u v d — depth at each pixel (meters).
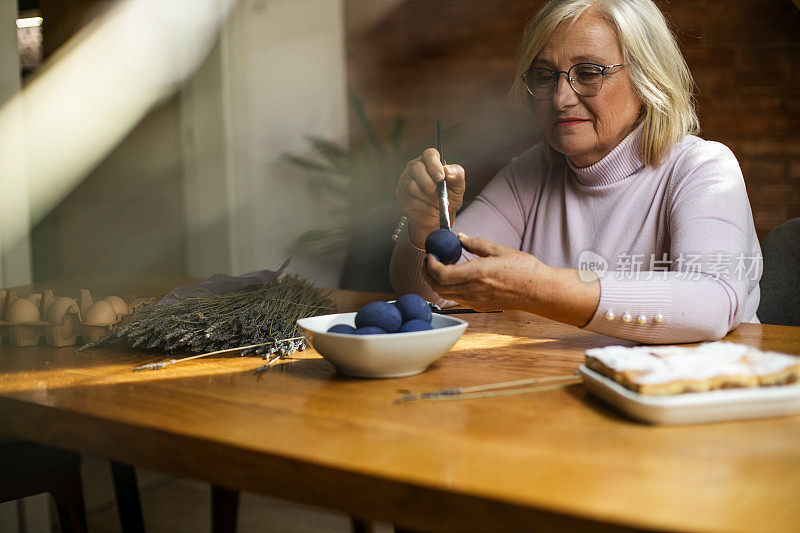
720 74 4.00
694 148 1.52
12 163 2.31
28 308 1.31
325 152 4.62
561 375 1.00
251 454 0.74
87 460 2.70
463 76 4.62
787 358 0.85
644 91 1.47
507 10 4.49
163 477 2.54
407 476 0.65
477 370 1.04
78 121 4.59
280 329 1.22
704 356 0.87
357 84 4.85
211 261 4.48
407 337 0.96
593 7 1.47
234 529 1.47
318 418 0.83
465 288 1.09
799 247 1.82
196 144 4.42
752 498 0.59
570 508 0.58
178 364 1.14
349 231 4.46
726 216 1.34
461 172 1.38
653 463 0.68
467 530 0.63
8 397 0.96
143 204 4.55
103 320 1.28
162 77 4.43
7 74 2.28
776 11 3.87
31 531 1.95
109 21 4.46
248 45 4.40
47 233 4.70
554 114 1.54
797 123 3.91
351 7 4.79
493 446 0.73
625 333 1.13
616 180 1.61
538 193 1.79
